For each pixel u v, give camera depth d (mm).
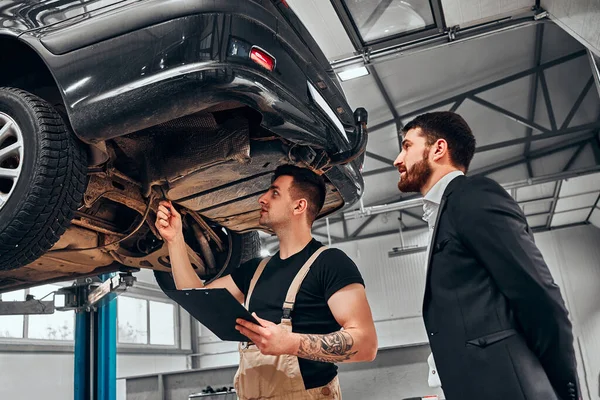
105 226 1908
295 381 1366
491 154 9617
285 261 1572
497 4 4207
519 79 7566
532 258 1090
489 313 1137
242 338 1348
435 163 1395
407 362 5844
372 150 8695
